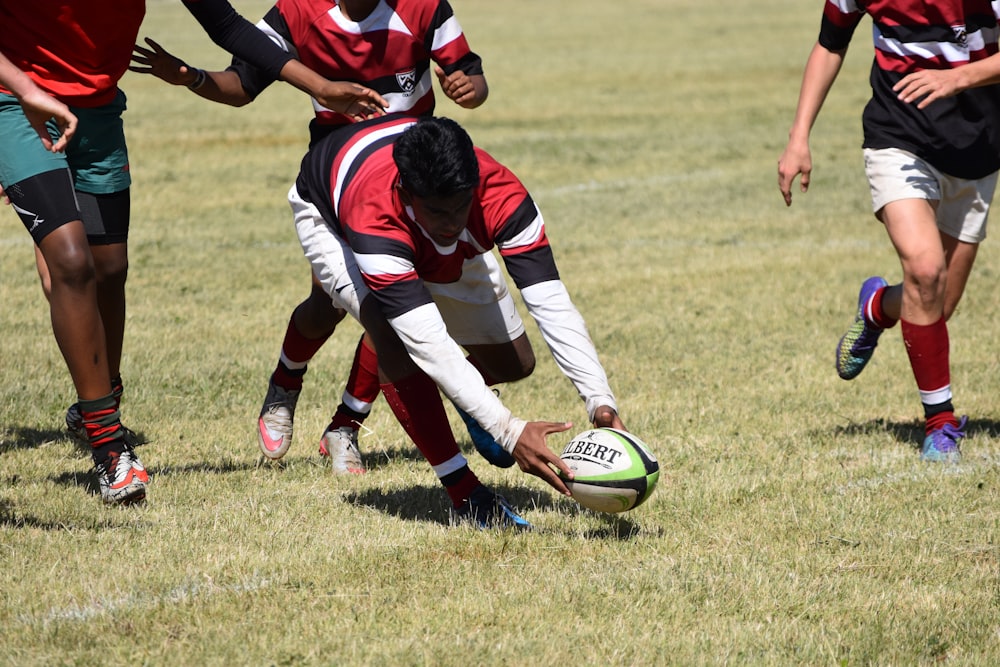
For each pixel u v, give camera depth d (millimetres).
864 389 26016
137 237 44938
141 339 30594
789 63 101000
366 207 15625
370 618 13836
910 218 20484
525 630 13648
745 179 56688
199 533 16875
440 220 15062
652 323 32688
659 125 73062
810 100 21734
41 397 25297
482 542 16359
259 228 46969
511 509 17812
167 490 19219
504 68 100125
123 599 14406
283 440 20812
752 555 16141
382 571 15383
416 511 18422
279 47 19266
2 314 32969
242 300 35625
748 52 109562
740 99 82688
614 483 15695
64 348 17891
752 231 45844
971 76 19250
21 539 16438
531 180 57219
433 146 14570
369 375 20312
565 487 15898
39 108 16328
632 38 123000
